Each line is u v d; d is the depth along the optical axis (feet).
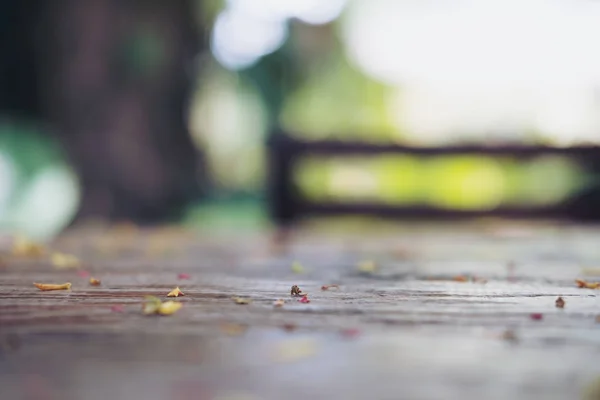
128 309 5.62
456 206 17.69
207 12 40.34
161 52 33.86
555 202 18.60
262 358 4.22
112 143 31.73
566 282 7.62
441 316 5.46
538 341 4.66
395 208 17.87
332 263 9.59
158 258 10.12
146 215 33.04
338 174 26.76
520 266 9.37
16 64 32.94
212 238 14.06
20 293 6.44
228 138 53.83
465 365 4.10
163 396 3.57
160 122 35.14
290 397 3.56
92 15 31.94
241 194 49.21
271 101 50.14
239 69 49.67
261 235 15.01
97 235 14.93
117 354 4.30
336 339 4.67
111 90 32.37
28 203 25.52
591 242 13.46
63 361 4.15
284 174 17.65
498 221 17.84
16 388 3.68
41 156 27.40
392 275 8.26
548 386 3.73
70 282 7.34
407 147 17.48
